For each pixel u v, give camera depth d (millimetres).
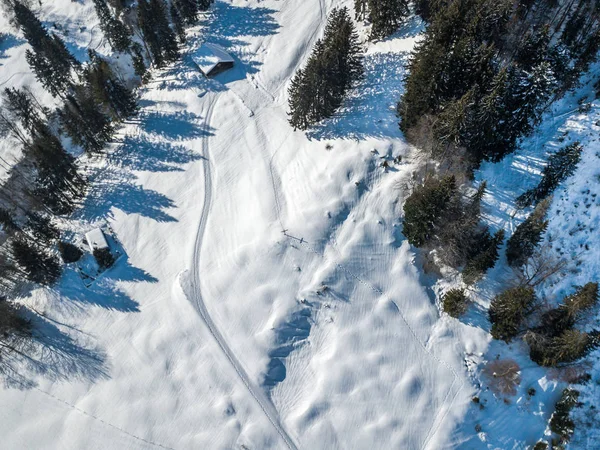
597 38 50656
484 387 43594
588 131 50406
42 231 61750
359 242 51469
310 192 55844
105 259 59562
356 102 61344
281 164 61125
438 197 43500
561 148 49312
